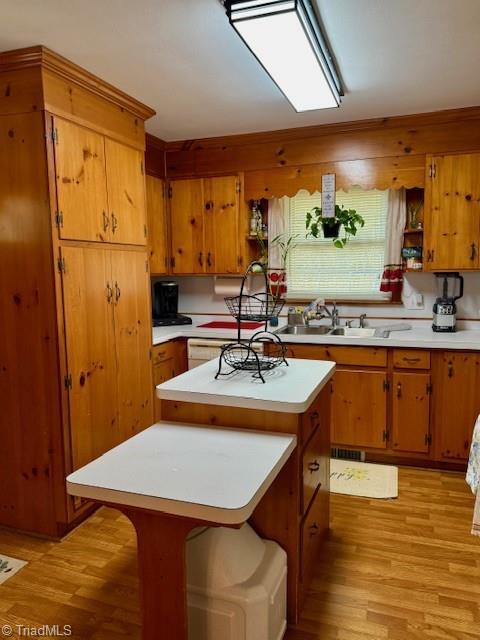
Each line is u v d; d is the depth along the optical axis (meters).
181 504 1.22
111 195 2.68
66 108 2.33
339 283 3.91
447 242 3.29
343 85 2.71
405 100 2.96
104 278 2.63
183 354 3.77
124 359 2.82
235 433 1.72
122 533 2.50
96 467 1.43
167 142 3.87
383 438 3.28
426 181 3.30
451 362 3.08
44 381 2.36
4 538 2.46
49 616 1.91
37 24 1.97
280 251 3.95
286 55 2.12
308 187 3.62
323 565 2.19
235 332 3.61
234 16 1.81
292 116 3.26
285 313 4.03
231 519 1.18
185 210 3.94
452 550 2.31
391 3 1.86
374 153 3.43
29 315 2.34
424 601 1.96
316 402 2.05
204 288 4.28
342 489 2.95
